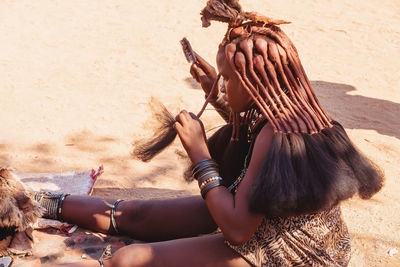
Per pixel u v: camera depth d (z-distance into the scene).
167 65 6.88
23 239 2.73
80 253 2.79
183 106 5.46
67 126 4.78
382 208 3.54
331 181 1.94
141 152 2.81
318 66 7.44
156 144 2.78
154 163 4.14
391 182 3.98
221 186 2.11
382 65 7.68
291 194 1.89
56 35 7.98
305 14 10.44
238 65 2.03
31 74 6.20
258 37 2.05
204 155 2.16
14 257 2.71
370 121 5.49
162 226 2.86
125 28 8.57
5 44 7.36
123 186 3.73
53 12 9.33
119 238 2.97
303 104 2.07
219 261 2.18
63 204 2.97
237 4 2.16
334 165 1.98
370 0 11.94
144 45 7.70
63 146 4.38
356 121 5.46
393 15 10.80
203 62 2.62
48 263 2.68
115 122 4.94
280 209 1.90
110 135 4.65
